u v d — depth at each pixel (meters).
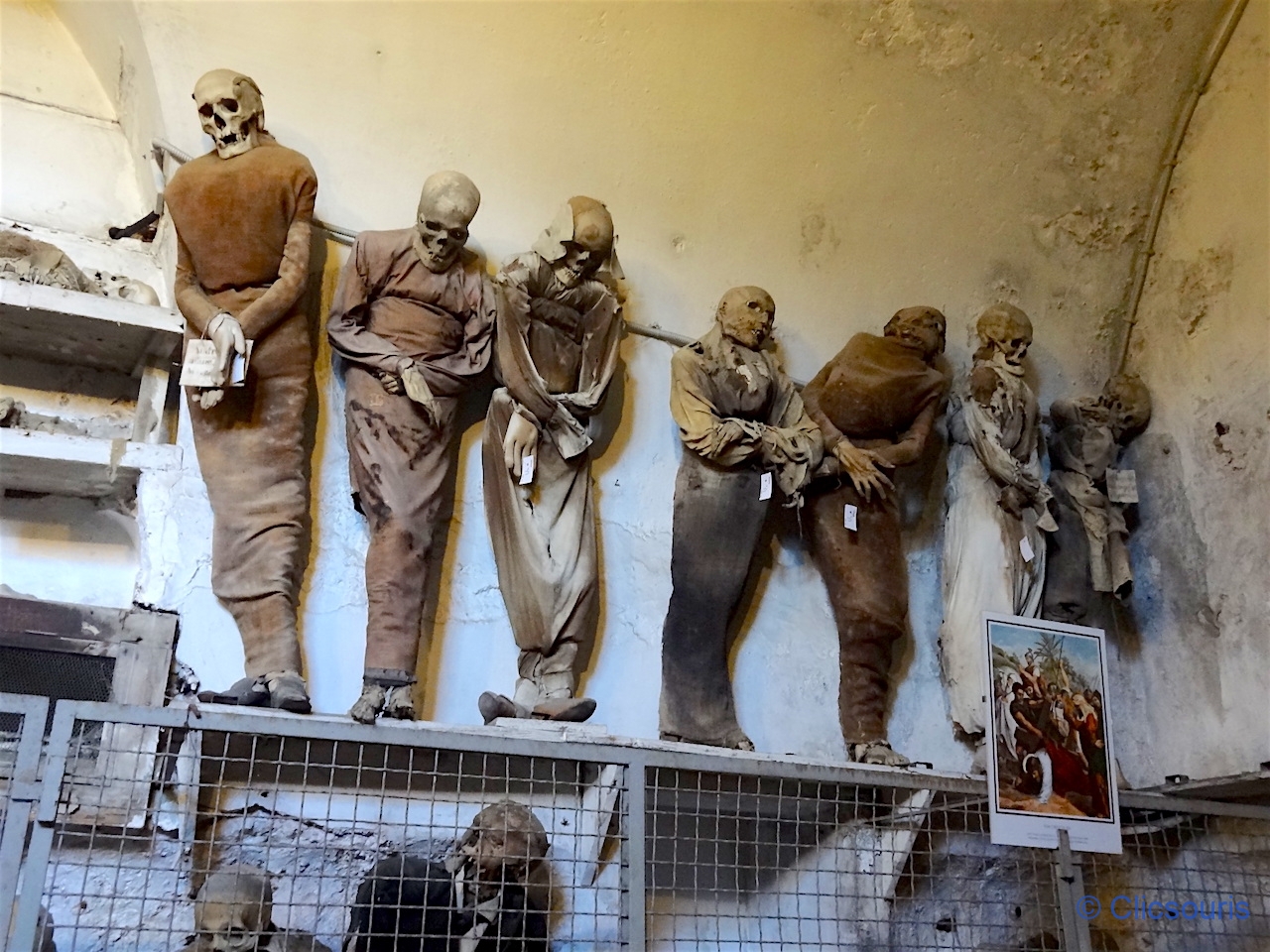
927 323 3.81
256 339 3.10
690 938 3.04
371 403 3.20
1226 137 4.18
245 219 3.10
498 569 3.29
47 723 2.73
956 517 3.84
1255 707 3.73
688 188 3.94
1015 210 4.34
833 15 3.99
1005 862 3.69
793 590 3.76
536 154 3.75
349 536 3.30
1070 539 3.96
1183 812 3.45
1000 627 3.19
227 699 2.84
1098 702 3.24
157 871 2.54
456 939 2.71
